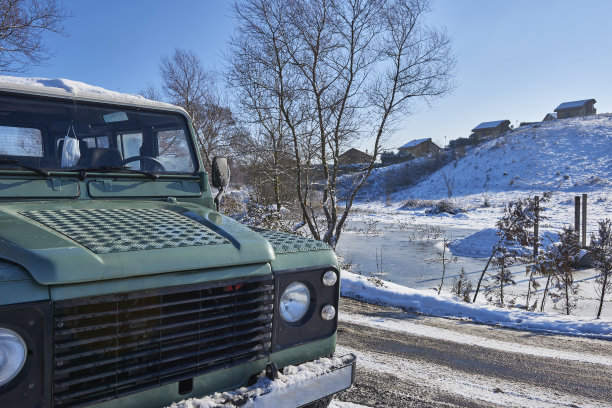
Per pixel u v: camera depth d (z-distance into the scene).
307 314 2.61
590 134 55.41
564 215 30.14
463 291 10.37
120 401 1.98
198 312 2.15
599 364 4.79
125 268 1.93
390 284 8.15
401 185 56.28
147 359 2.03
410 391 3.98
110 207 2.68
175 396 2.13
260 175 12.66
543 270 9.13
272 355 2.47
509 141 58.97
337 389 2.53
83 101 3.00
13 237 1.96
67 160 2.85
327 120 11.28
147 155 3.21
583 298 10.31
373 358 4.78
